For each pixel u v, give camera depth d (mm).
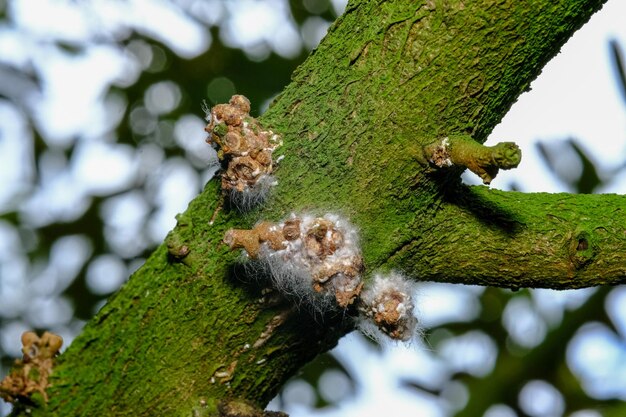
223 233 584
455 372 827
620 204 597
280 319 588
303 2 821
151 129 811
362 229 580
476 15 570
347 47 581
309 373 817
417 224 584
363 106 575
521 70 580
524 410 797
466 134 578
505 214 589
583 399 785
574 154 824
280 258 574
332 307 585
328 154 577
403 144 575
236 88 808
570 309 815
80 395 591
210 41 811
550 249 589
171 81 812
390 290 583
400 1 576
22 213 813
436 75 573
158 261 591
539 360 800
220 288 584
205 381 591
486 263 592
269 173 576
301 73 586
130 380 590
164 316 588
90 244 805
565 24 578
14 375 592
